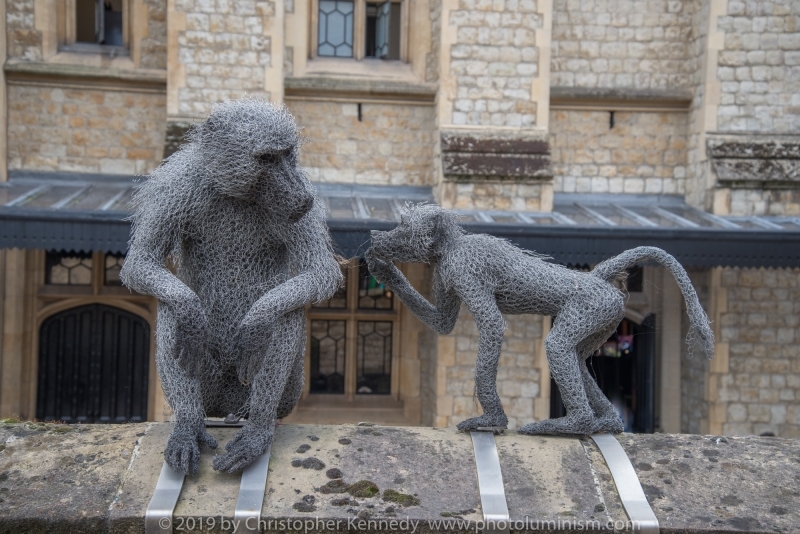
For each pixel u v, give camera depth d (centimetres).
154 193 222
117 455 228
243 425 243
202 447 223
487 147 754
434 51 819
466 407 739
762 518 210
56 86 780
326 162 828
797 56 789
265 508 205
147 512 200
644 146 859
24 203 637
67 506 204
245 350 205
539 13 774
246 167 204
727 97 792
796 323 774
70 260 784
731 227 677
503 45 774
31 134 780
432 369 777
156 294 208
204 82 752
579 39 853
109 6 814
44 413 781
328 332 838
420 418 814
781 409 774
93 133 792
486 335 238
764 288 774
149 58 798
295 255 224
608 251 614
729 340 772
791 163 764
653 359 770
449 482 222
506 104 776
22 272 750
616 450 238
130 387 793
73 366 786
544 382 748
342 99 822
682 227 623
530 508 212
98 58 797
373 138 831
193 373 206
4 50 760
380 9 858
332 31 853
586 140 855
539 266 242
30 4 773
